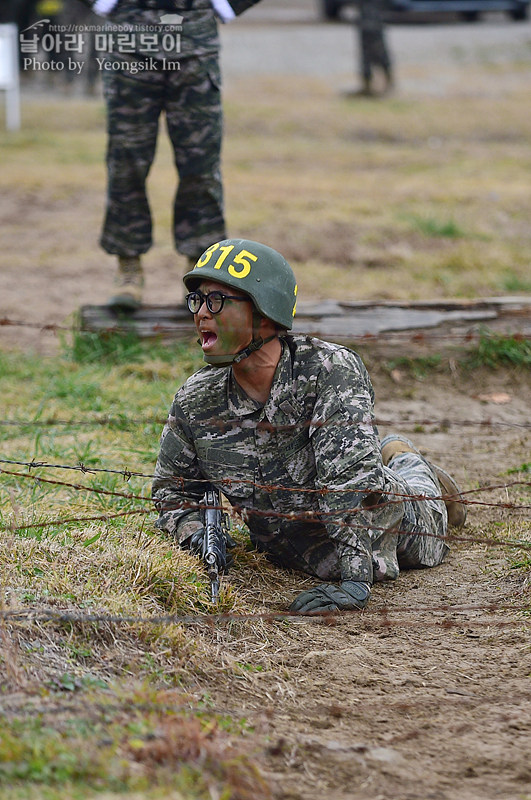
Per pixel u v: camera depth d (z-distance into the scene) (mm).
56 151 28984
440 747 5242
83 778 4430
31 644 5781
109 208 13102
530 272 18047
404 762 5074
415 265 18406
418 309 13844
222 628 6637
